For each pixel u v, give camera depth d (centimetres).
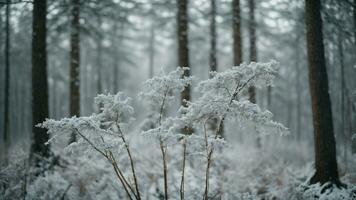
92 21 1695
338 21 1070
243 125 670
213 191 891
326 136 852
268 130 661
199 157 714
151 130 653
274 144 1762
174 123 677
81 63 3020
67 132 656
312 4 888
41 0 1043
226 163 1212
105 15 1473
